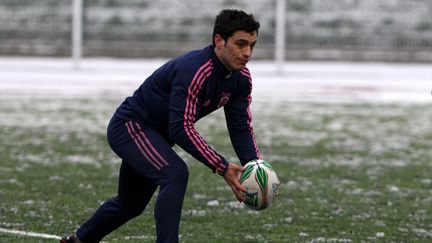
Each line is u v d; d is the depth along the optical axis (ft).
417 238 66.90
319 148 119.75
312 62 282.36
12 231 66.54
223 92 50.49
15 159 105.09
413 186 91.71
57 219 71.51
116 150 51.78
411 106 181.16
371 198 84.17
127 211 54.34
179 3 281.13
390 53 281.54
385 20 280.92
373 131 140.05
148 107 51.01
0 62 268.62
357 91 212.84
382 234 67.72
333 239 65.67
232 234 67.05
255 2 281.13
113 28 281.13
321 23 281.54
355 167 103.86
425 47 281.33
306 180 93.81
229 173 49.19
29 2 278.87
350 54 281.74
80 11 250.57
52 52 280.51
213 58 49.26
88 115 155.12
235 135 53.16
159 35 281.95
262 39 282.36
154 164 50.14
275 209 77.51
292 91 211.00
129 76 238.27
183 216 73.67
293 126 144.87
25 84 214.69
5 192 83.15
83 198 80.94
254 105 179.32
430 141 129.18
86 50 281.13
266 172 50.37
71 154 110.42
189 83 48.55
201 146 48.55
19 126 138.51
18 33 279.90
